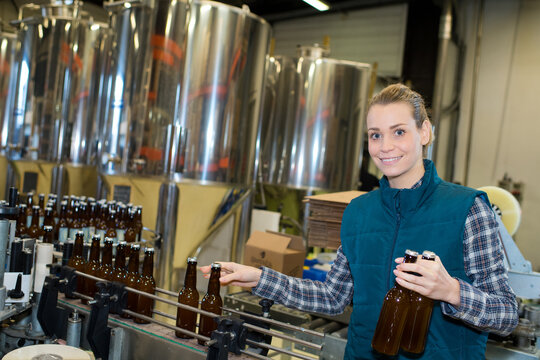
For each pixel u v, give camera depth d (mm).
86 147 4414
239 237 3594
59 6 4293
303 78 4879
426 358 1245
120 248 1778
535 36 5480
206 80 3242
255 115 3559
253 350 1432
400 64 6359
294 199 4934
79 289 1905
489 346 1948
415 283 1085
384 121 1274
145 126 3252
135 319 1602
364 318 1354
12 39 5293
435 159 5656
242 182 3506
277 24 7578
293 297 1492
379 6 6555
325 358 2000
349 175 4992
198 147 3256
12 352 1374
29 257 1624
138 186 3268
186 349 1408
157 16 3227
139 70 3291
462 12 5883
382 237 1344
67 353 1407
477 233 1221
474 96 5805
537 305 2486
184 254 3322
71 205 2805
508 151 5598
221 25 3252
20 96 4465
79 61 4297
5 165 5012
